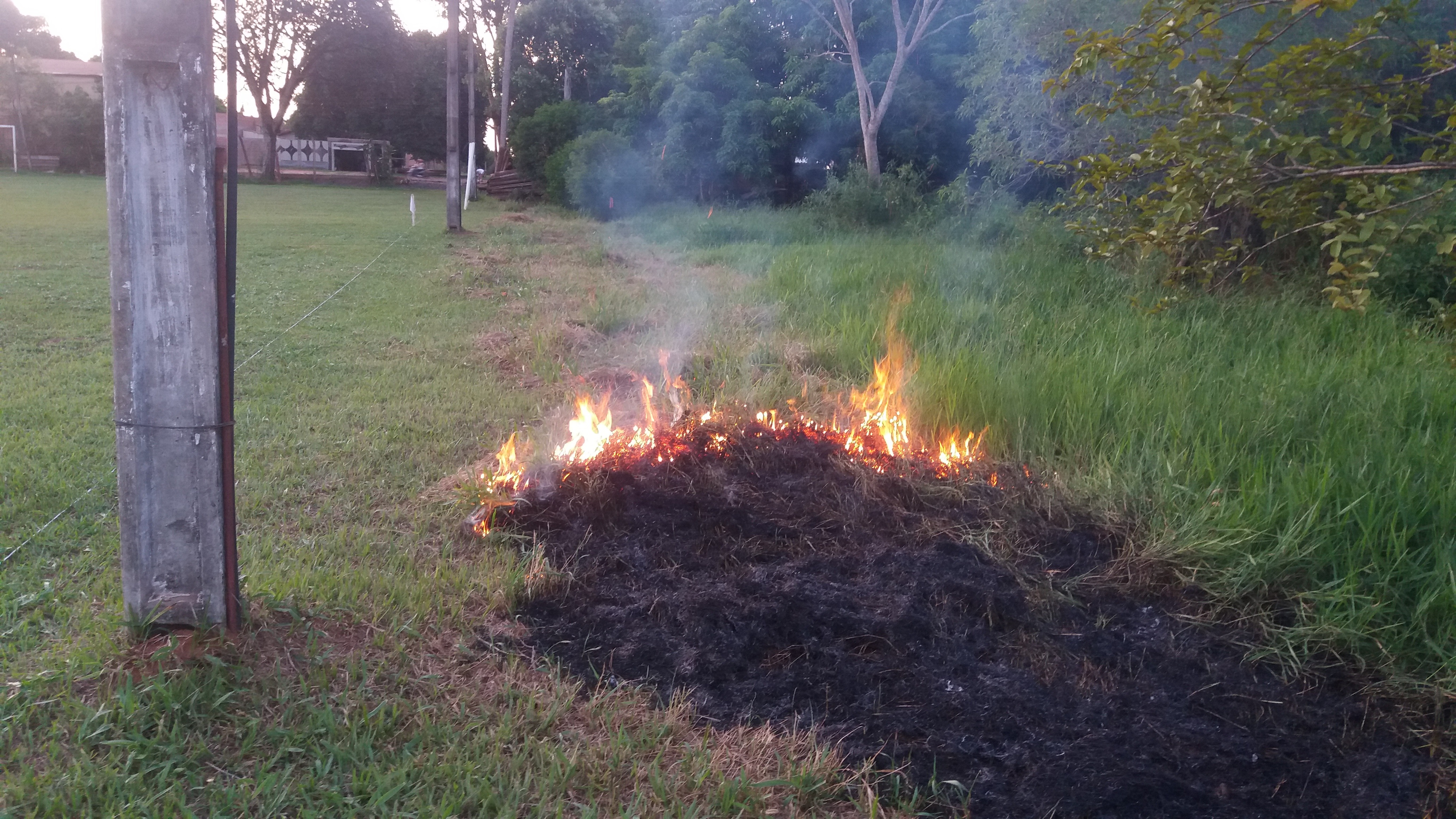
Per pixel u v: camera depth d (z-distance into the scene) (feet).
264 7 146.00
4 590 12.71
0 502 15.66
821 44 85.25
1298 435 18.16
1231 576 13.28
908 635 12.31
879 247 49.75
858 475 16.39
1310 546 13.38
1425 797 9.91
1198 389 20.86
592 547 14.61
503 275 42.47
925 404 19.51
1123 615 13.10
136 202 10.05
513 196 106.11
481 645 12.06
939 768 10.11
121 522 10.72
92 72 179.93
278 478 17.25
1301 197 14.17
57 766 9.29
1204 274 15.89
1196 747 10.53
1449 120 13.12
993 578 13.46
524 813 9.18
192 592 10.89
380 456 18.70
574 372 25.70
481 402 22.75
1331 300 28.45
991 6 49.88
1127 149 18.13
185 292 10.28
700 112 82.69
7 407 20.38
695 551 14.64
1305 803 9.80
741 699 11.24
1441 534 13.71
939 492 15.88
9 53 143.84
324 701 10.40
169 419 10.49
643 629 12.50
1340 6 11.76
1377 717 11.10
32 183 104.83
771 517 15.46
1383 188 13.00
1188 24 13.12
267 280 39.47
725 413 18.61
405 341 29.01
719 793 9.54
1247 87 16.51
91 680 10.55
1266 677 11.88
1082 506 15.58
